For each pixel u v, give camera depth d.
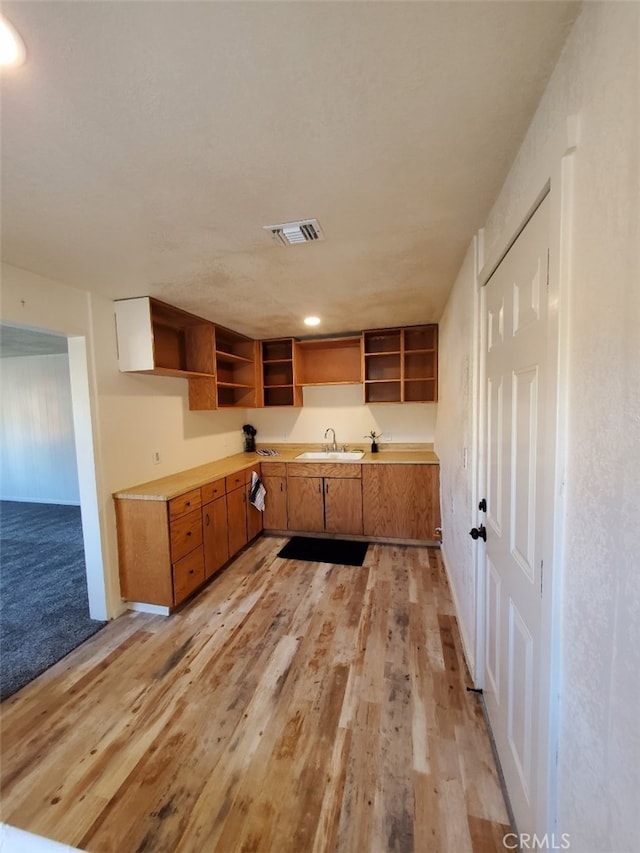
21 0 0.69
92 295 2.48
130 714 1.73
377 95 0.93
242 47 0.79
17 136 1.02
